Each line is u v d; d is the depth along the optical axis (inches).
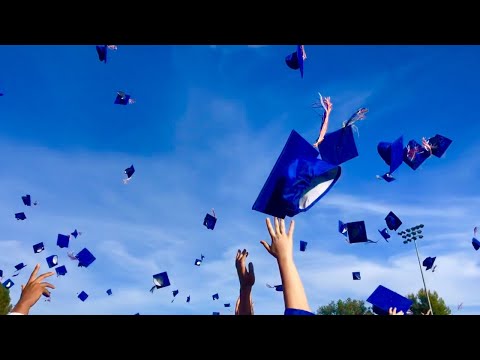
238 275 64.9
